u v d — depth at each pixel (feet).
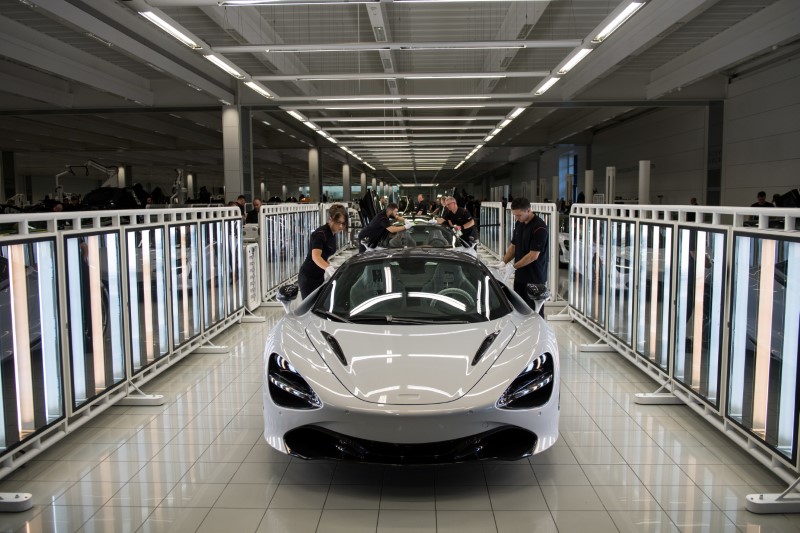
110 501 9.68
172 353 17.04
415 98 41.81
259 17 34.17
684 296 13.69
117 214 13.99
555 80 35.63
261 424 13.23
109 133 85.71
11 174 107.86
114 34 33.04
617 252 18.48
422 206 72.08
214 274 21.26
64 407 11.61
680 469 10.78
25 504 9.37
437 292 12.62
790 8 32.58
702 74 43.24
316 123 62.13
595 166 106.01
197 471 10.79
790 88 46.24
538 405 9.75
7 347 10.03
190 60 43.86
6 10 33.73
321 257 18.81
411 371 9.68
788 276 9.37
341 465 11.02
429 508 9.36
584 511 9.25
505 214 45.55
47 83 52.80
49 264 11.21
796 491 9.44
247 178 55.93
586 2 31.48
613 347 18.84
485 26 36.42
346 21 35.17
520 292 17.35
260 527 8.80
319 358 10.21
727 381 11.41
